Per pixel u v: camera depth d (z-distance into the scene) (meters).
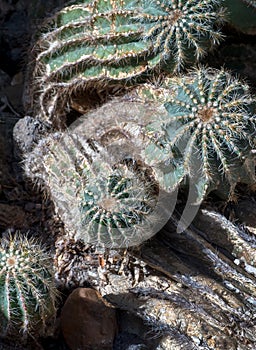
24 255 1.27
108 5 1.38
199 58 1.38
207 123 1.31
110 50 1.37
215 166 1.32
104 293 1.36
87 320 1.33
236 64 1.47
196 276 1.36
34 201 1.45
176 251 1.39
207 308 1.33
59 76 1.42
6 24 1.61
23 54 1.56
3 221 1.42
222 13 1.38
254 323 1.33
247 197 1.42
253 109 1.33
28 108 1.50
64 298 1.37
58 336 1.35
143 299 1.34
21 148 1.46
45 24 1.44
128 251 1.36
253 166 1.35
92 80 1.40
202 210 1.37
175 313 1.33
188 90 1.32
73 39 1.39
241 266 1.37
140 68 1.37
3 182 1.45
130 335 1.35
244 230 1.39
